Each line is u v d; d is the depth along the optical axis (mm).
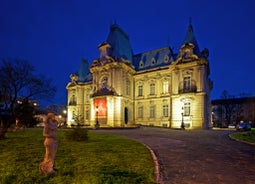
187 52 42281
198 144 15250
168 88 45438
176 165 8812
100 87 47781
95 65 49156
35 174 6973
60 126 47344
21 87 22797
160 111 45969
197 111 39312
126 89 47969
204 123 38781
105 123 44125
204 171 7898
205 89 40938
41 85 25188
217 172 7766
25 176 6805
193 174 7504
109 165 8086
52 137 7188
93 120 46312
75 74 60438
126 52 52281
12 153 10773
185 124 40219
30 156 9961
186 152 11852
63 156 9844
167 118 44469
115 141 16156
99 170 7332
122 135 22859
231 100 81875
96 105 46000
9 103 22375
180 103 41469
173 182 6637
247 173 7660
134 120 49469
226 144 15328
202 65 40031
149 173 7098
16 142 15555
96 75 48969
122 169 7500
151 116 47312
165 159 9969
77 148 12359
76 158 9398
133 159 9234
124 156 9906
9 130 24703
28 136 20562
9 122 21156
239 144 15328
